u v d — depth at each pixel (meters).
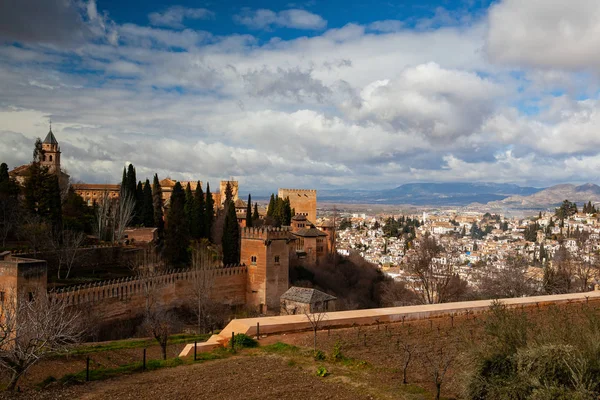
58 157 118.31
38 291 48.91
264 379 22.38
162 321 54.59
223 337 28.55
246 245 85.62
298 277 97.50
